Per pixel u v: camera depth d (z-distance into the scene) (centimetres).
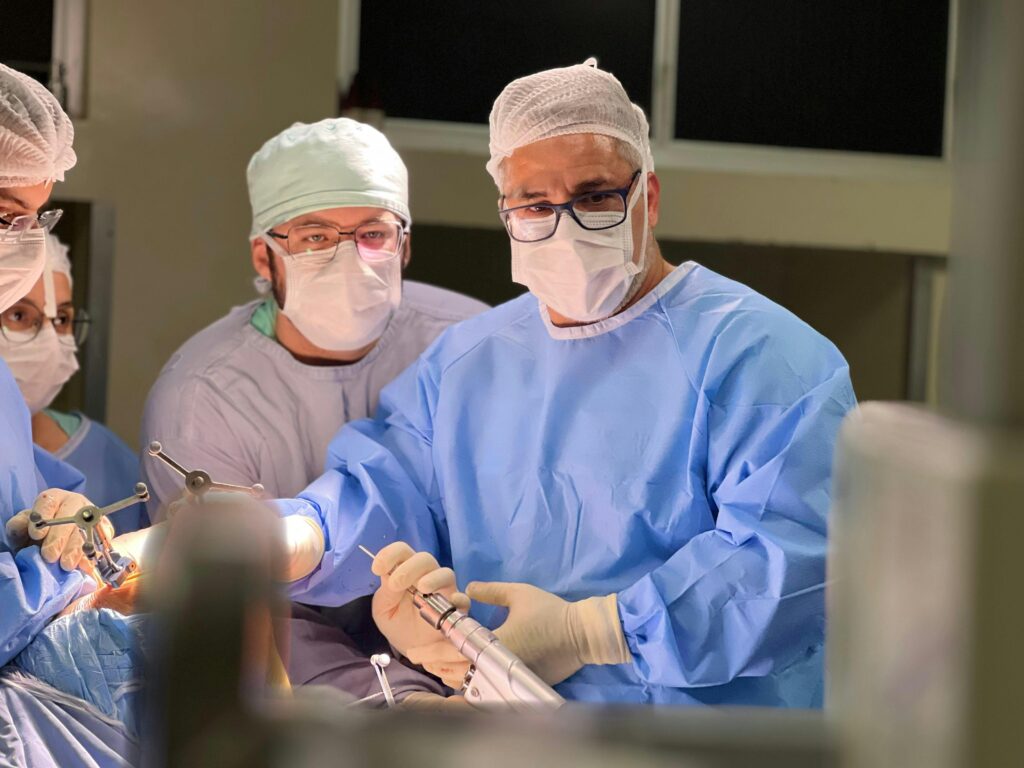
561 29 301
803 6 308
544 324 162
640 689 138
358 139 181
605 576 147
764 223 302
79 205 271
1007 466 31
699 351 149
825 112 311
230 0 271
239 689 35
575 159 149
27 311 193
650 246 158
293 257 180
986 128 32
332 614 174
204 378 191
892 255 319
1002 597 31
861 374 323
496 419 160
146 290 272
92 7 265
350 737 35
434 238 304
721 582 136
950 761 32
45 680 124
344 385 194
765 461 142
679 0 304
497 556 155
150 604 36
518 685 112
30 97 146
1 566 125
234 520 36
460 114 300
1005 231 32
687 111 307
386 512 158
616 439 150
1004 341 32
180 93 271
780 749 35
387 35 296
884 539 35
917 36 312
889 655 35
